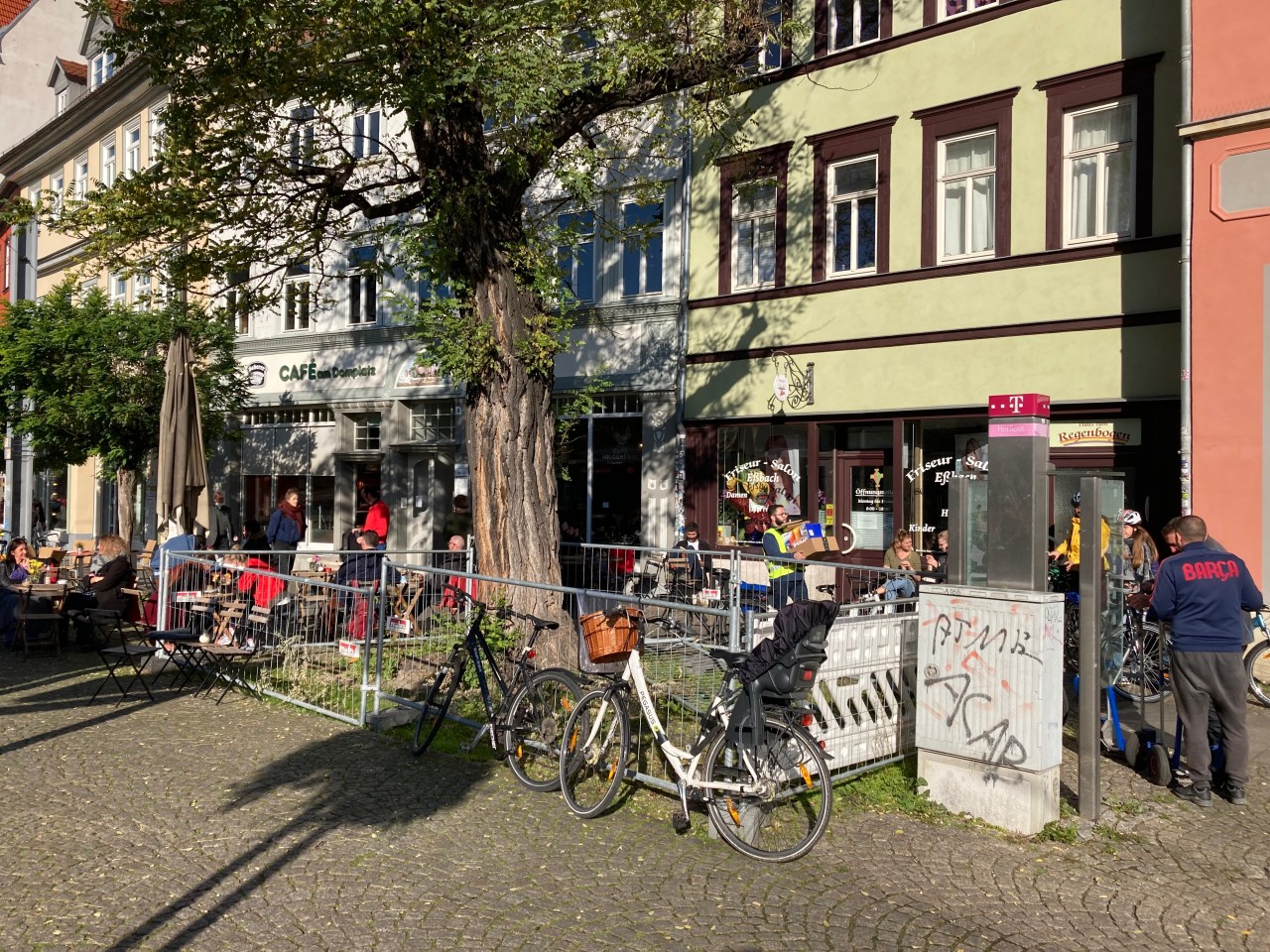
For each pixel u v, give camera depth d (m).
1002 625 6.09
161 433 12.25
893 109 14.68
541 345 9.48
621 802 6.47
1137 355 12.41
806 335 15.51
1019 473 6.16
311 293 12.56
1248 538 10.48
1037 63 13.30
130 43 9.52
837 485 15.27
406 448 21.17
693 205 16.89
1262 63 10.52
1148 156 12.37
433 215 9.84
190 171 10.53
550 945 4.49
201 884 5.09
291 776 6.94
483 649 7.37
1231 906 5.12
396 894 5.00
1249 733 8.64
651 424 17.25
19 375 19.34
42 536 28.42
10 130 38.41
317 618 9.02
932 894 5.14
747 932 4.66
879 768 6.93
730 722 5.74
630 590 12.41
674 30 10.61
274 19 8.84
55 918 4.66
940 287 14.14
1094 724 6.26
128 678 10.41
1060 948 4.60
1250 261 10.55
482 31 9.20
